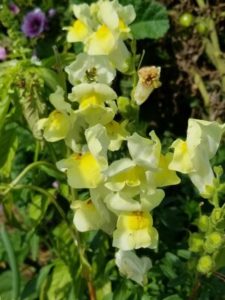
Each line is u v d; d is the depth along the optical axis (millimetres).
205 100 344
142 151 195
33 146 287
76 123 219
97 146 199
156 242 206
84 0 335
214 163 278
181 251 249
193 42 345
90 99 214
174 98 358
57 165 210
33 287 250
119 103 219
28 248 278
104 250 255
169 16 346
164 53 355
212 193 196
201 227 199
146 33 331
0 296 266
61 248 260
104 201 206
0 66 241
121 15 230
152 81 214
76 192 240
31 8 349
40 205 268
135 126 221
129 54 224
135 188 200
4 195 231
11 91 229
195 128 196
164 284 250
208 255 201
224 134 307
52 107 254
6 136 240
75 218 215
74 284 249
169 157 203
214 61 341
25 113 235
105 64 223
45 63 248
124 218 206
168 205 292
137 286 243
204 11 338
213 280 230
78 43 323
